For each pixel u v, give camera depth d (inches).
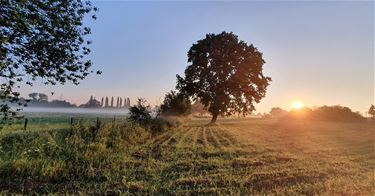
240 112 2234.3
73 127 649.6
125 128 782.5
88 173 380.5
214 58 2181.3
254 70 2171.5
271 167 488.1
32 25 378.3
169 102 1606.8
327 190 346.0
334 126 2316.7
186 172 421.7
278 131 1590.8
